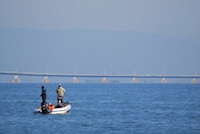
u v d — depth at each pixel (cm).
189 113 18488
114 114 17812
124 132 12619
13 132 12475
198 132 12631
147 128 13438
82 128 13362
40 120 15200
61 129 13112
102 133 12406
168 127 13675
